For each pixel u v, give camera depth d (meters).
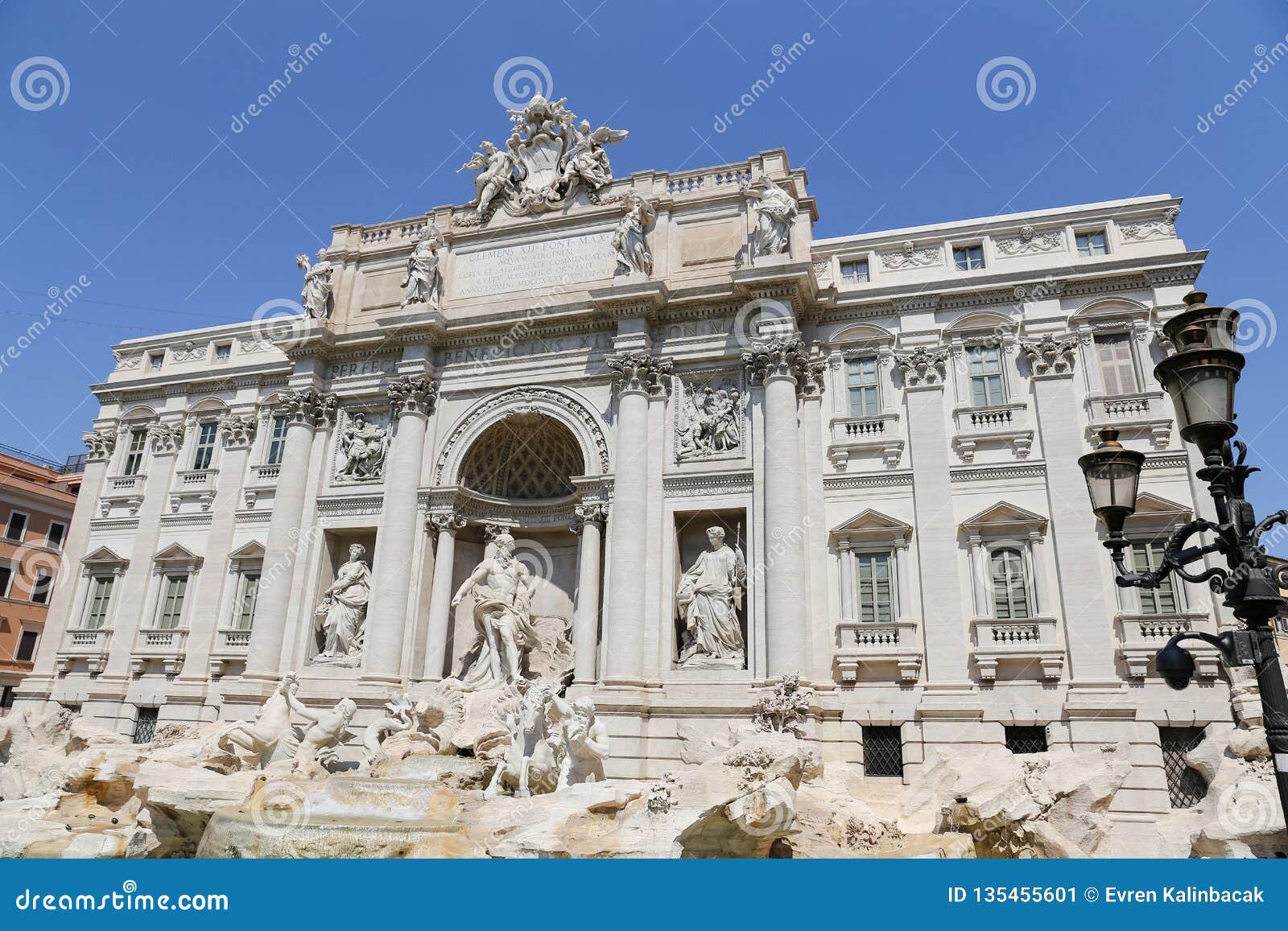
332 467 35.06
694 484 29.84
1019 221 30.42
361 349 35.62
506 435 33.88
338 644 32.53
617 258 32.44
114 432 40.84
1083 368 28.30
